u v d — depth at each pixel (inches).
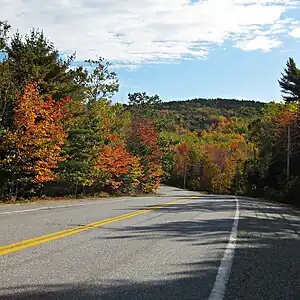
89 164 1387.8
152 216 671.1
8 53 1194.0
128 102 3656.5
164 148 3206.2
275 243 432.8
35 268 281.4
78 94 1501.0
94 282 252.2
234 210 914.7
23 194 1157.1
